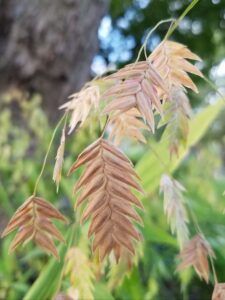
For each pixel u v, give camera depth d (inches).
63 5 16.6
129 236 2.9
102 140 3.0
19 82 16.3
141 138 3.4
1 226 13.5
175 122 4.1
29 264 11.1
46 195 11.7
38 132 13.3
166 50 3.3
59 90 16.8
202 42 35.6
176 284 13.8
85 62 17.6
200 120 6.3
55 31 16.5
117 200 2.9
